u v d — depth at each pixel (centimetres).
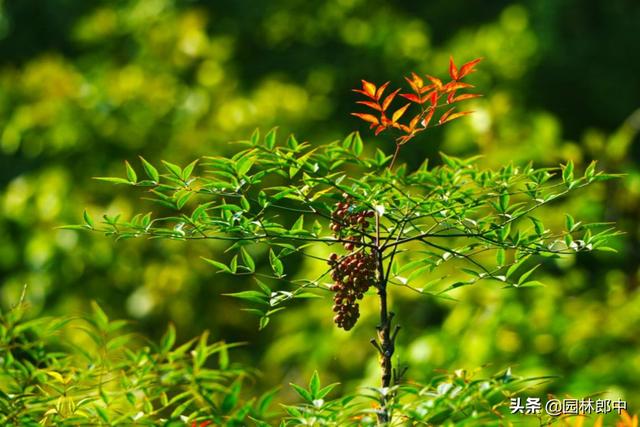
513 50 1106
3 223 977
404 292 725
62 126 973
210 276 932
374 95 304
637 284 766
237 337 963
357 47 1157
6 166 1230
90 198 960
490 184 308
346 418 285
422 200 296
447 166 328
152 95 993
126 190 952
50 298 927
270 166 303
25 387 285
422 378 670
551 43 1151
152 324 934
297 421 279
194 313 934
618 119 1210
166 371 279
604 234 308
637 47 1220
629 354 685
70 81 1013
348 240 297
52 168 962
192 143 959
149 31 1096
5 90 1055
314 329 759
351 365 755
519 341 694
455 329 686
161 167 959
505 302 702
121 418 273
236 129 968
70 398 287
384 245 297
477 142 845
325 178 291
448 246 695
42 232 936
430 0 1321
